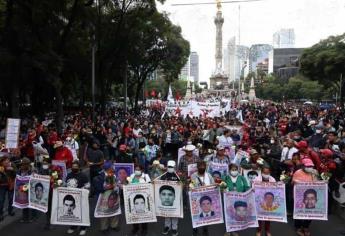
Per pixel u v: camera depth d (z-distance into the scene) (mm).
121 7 38469
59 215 10781
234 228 10234
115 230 11273
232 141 18047
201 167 10820
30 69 25312
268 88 133625
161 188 10656
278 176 15266
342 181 13070
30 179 11367
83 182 10977
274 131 20234
